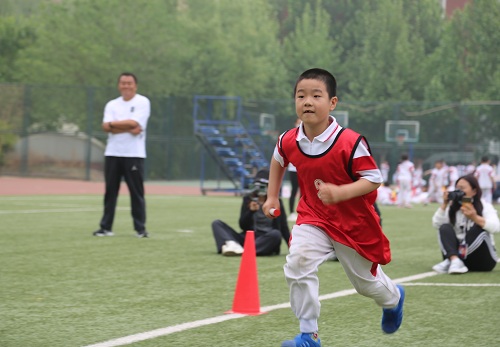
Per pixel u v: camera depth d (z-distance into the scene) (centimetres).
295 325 940
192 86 6581
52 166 4925
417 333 919
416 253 1695
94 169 4978
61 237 1812
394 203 3844
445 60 6675
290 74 7688
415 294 1171
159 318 970
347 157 752
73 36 6169
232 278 1278
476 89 6556
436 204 3947
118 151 1814
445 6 9238
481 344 871
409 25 7781
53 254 1527
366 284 789
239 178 4119
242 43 6962
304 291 758
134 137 1805
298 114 755
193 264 1428
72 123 4953
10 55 6456
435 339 891
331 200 727
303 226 776
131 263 1428
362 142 755
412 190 4450
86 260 1456
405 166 3572
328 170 762
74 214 2431
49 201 3023
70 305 1041
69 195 3466
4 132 4894
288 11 9138
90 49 6028
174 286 1198
